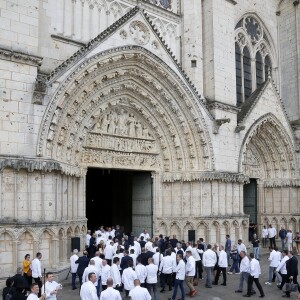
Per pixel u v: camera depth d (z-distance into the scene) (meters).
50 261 22.31
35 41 22.75
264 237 36.38
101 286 18.53
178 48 33.66
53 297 13.78
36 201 22.20
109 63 26.91
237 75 39.91
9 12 21.91
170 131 31.84
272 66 44.09
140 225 32.84
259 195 40.00
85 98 26.64
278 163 39.81
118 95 29.58
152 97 30.95
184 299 19.14
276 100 38.31
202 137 31.44
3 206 20.97
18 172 21.52
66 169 24.81
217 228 31.55
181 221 31.34
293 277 20.56
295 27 42.78
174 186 32.09
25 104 22.11
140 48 28.12
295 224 39.06
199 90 32.97
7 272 20.66
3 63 21.53
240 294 20.97
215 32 33.91
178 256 19.42
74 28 27.69
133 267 20.28
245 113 35.34
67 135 25.44
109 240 24.61
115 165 29.64
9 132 21.47
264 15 43.44
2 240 20.73
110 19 29.70
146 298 14.10
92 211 43.50
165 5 33.53
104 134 29.11
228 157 33.19
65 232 24.02
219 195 32.12
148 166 31.72
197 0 33.69
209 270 22.48
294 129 41.00
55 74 23.45
